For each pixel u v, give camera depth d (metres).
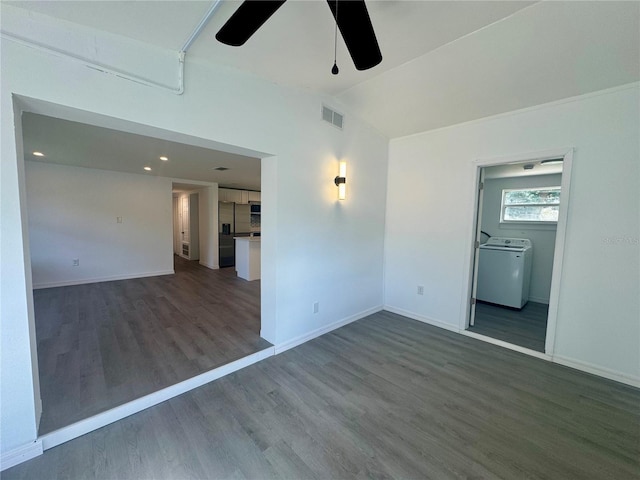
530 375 2.39
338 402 2.01
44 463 1.47
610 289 2.35
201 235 7.48
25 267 1.45
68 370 2.26
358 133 3.35
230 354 2.56
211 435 1.69
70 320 3.35
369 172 3.56
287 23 1.73
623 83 2.20
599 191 2.36
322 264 3.08
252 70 2.27
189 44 1.80
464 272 3.21
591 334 2.44
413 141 3.58
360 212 3.49
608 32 1.81
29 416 1.48
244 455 1.55
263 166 2.69
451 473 1.46
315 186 2.91
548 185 4.44
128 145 3.49
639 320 2.24
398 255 3.81
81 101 1.53
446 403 2.01
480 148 3.02
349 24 1.19
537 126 2.63
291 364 2.53
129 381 2.12
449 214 3.29
